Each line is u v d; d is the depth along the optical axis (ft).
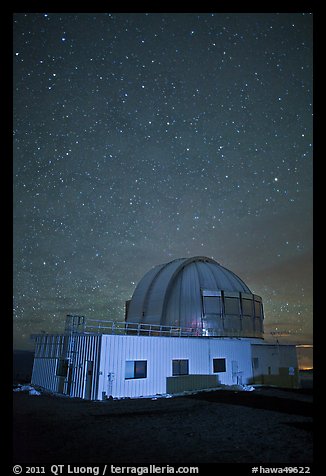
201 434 31.42
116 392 56.90
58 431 32.30
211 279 91.76
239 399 55.31
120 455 25.46
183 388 66.69
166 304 87.97
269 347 85.76
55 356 70.23
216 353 75.05
